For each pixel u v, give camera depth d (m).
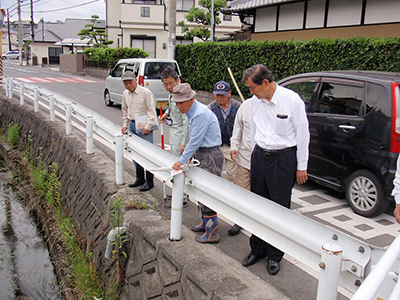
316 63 9.86
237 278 2.63
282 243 2.35
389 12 10.72
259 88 2.86
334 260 1.84
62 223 5.61
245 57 12.20
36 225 6.55
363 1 11.34
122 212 3.86
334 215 4.60
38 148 8.62
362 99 4.57
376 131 4.33
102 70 26.58
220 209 2.90
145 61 11.46
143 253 3.32
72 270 4.49
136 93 4.95
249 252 3.60
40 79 23.61
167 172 3.58
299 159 2.99
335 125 4.81
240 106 3.86
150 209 4.05
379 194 4.35
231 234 3.96
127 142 4.68
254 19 15.63
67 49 48.12
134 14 28.42
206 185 2.98
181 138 4.59
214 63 13.73
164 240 3.21
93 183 5.19
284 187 3.03
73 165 6.29
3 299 4.61
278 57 11.03
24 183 8.17
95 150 6.34
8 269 5.26
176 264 2.88
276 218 2.34
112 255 3.74
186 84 3.38
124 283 3.50
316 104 5.18
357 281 1.89
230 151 3.92
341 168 4.79
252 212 2.52
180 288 2.76
